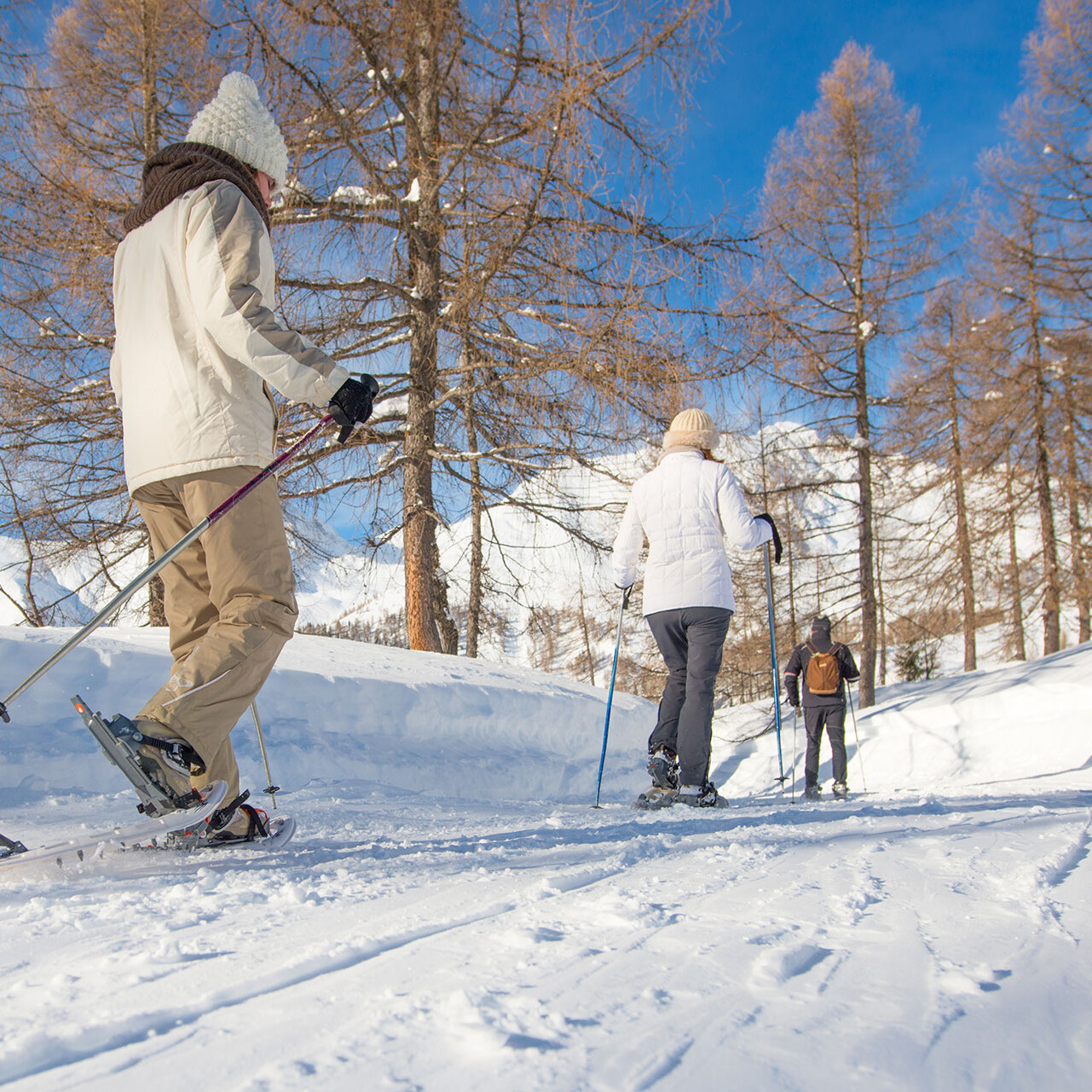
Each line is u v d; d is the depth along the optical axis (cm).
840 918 99
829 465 1412
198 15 785
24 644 360
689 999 66
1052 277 1559
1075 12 1500
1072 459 1561
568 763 609
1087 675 1065
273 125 200
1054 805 271
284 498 866
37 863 152
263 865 164
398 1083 51
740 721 1399
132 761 154
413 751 497
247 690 173
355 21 735
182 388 180
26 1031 63
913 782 1027
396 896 120
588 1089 50
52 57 896
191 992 71
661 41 732
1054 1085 52
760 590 1452
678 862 154
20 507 921
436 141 793
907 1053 56
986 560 1675
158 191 187
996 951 83
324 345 808
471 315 804
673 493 383
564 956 80
